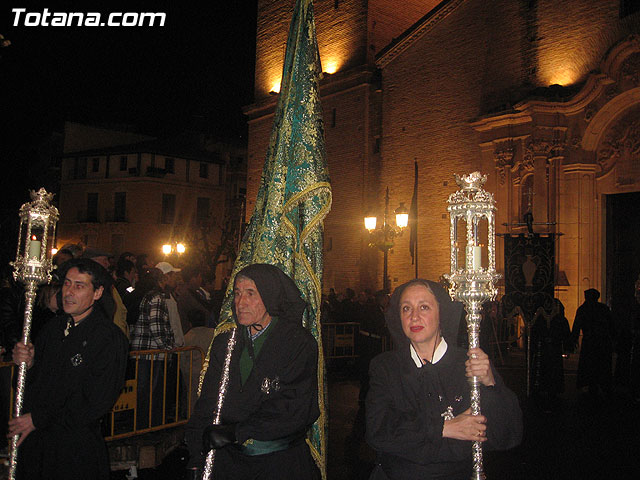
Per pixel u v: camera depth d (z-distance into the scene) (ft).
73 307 12.10
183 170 144.36
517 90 62.39
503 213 60.75
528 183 59.26
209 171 147.84
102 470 12.24
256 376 10.71
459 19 70.74
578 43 58.54
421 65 74.90
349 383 40.42
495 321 51.47
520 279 36.55
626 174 53.16
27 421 11.55
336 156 85.30
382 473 9.94
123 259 28.84
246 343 11.12
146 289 24.59
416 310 9.73
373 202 80.12
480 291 9.36
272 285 11.02
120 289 26.43
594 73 53.83
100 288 12.56
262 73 100.58
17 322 18.93
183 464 21.43
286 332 10.91
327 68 87.86
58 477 11.69
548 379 33.94
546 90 58.49
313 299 13.89
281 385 10.61
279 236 14.07
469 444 9.28
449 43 71.67
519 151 59.82
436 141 72.13
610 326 34.99
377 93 80.48
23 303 19.30
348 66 84.74
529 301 35.78
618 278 54.65
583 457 22.98
